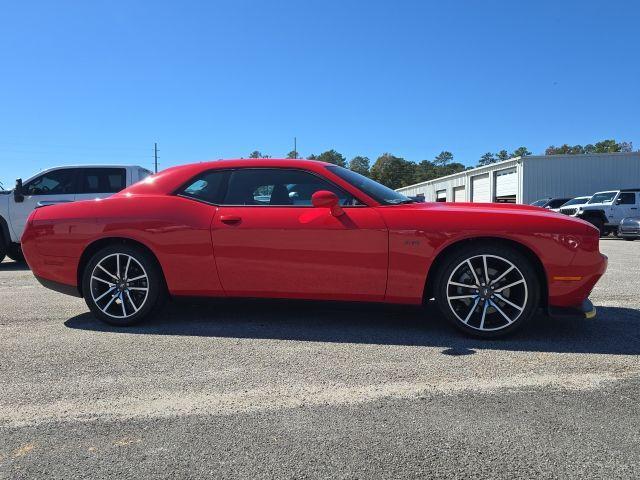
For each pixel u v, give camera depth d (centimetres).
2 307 511
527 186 2920
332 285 389
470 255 371
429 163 12606
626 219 1566
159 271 420
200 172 428
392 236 376
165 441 235
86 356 354
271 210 401
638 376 308
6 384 303
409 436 237
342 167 440
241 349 367
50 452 227
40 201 881
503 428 244
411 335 397
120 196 435
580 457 218
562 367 324
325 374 316
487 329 378
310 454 222
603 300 527
